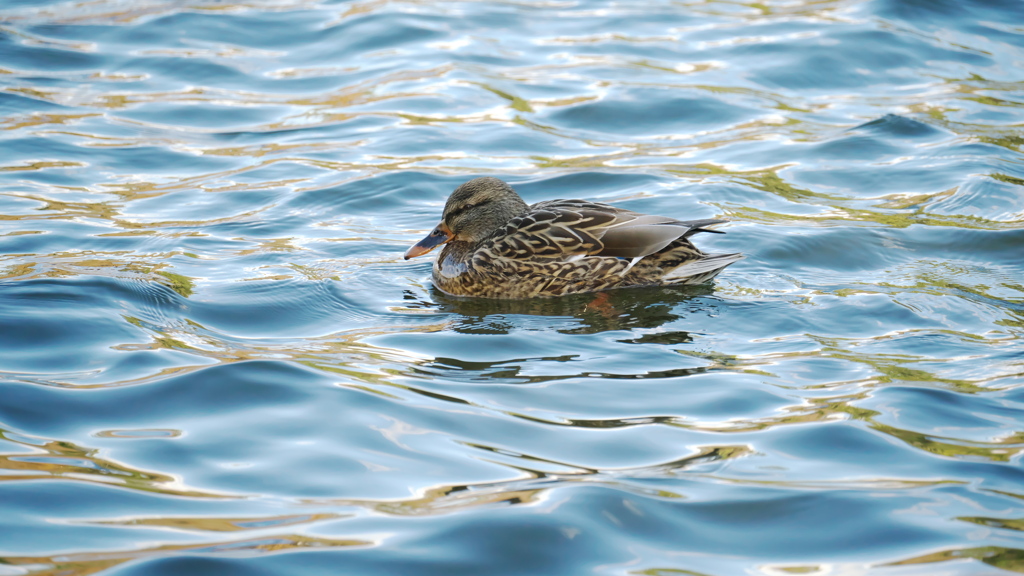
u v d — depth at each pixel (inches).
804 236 542.6
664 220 496.7
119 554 254.2
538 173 659.4
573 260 497.0
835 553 258.4
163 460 308.5
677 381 375.6
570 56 874.1
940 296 461.7
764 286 490.6
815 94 796.6
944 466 302.4
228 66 855.7
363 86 816.3
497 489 291.1
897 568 249.9
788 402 352.8
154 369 376.8
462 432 331.3
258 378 367.2
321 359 395.2
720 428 333.7
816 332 427.5
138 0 1005.8
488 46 896.9
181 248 534.9
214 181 645.9
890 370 378.9
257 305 462.3
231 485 293.6
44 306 434.0
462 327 447.5
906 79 812.0
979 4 953.5
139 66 849.5
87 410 341.7
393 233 581.6
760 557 257.3
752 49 873.5
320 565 251.8
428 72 834.8
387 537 264.8
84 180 638.5
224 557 253.8
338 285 497.7
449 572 250.4
